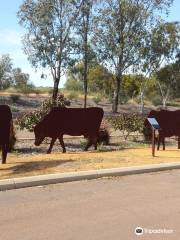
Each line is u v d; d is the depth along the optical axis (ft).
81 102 199.41
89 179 41.14
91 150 63.52
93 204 32.48
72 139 81.30
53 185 38.68
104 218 29.04
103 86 198.39
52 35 157.07
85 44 159.12
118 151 57.72
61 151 65.77
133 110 195.62
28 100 187.21
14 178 38.70
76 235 25.88
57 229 26.86
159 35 174.50
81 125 61.52
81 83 253.24
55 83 158.92
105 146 71.82
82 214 29.89
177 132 64.18
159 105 221.87
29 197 34.37
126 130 82.43
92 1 156.76
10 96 188.65
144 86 194.29
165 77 198.29
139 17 169.48
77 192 36.14
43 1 153.69
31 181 38.14
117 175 42.88
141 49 173.06
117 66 172.04
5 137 49.11
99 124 62.75
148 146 70.79
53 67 158.20
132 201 33.42
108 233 26.21
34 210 30.76
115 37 168.55
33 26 156.35
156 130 54.95
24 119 70.54
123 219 28.84
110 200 33.68
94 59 166.09
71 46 157.89
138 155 53.31
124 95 216.54
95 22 160.76
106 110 183.93
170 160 50.16
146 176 43.24
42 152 65.21
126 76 198.70
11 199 33.73
